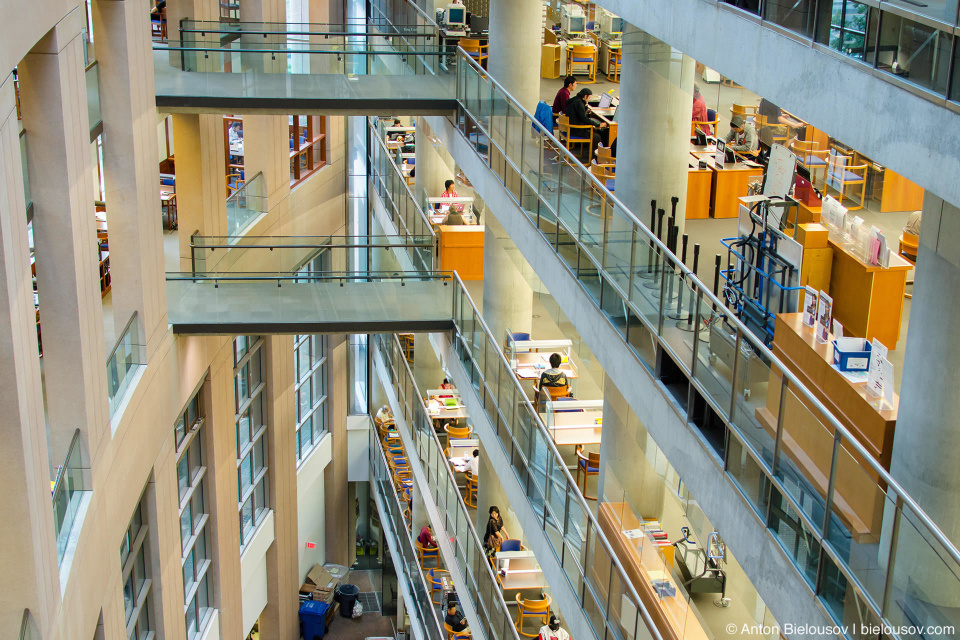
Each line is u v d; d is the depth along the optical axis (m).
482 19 23.19
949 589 4.90
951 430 6.41
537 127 11.98
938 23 5.35
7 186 8.12
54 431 10.59
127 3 12.09
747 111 14.12
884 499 5.51
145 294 13.14
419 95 15.73
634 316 9.43
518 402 12.87
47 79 9.43
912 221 10.09
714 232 12.22
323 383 25.12
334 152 24.34
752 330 9.42
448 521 16.77
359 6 24.98
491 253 16.06
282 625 22.53
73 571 10.09
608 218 9.97
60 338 10.28
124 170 12.52
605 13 20.78
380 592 25.75
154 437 13.88
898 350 9.09
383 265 17.31
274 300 15.30
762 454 7.05
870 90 6.01
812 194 9.59
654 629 8.67
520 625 14.20
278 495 21.80
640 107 10.62
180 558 15.73
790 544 6.66
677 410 8.54
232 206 18.73
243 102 15.13
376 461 25.53
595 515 12.71
